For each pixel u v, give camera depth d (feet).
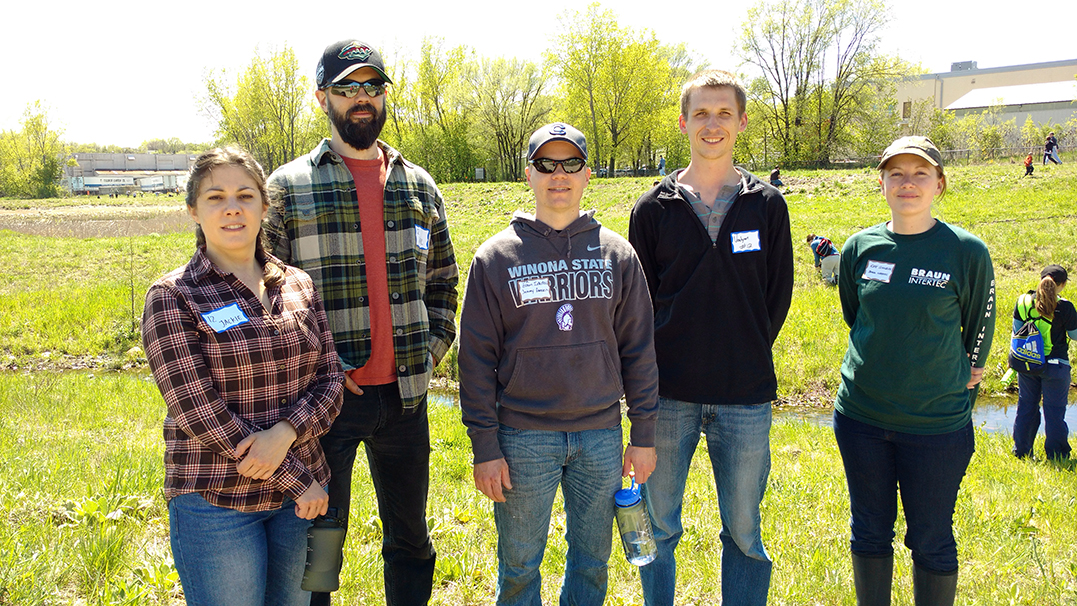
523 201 117.39
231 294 7.68
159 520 13.11
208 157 7.72
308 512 7.77
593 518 9.51
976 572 12.37
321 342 8.31
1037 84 246.47
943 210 71.15
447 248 10.85
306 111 188.34
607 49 172.24
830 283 47.80
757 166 167.63
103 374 36.01
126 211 151.64
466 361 9.18
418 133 200.23
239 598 7.42
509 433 9.29
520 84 190.19
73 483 14.37
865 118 156.46
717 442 10.41
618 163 209.77
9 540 11.12
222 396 7.46
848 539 13.48
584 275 9.09
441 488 16.56
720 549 13.23
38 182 237.25
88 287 52.39
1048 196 73.41
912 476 9.82
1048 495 16.72
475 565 12.09
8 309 44.86
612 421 9.40
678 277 10.36
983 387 32.91
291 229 9.42
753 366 10.16
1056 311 20.85
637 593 11.80
